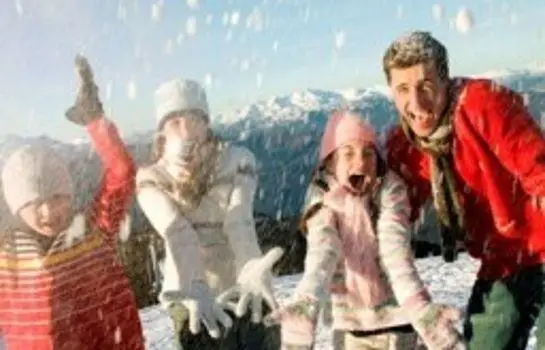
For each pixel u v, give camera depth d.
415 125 2.12
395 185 2.17
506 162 2.08
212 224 2.47
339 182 2.18
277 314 2.04
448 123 2.11
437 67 2.07
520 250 2.16
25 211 2.25
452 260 2.24
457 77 2.16
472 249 2.25
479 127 2.08
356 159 2.13
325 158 2.20
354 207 2.16
